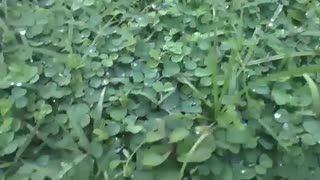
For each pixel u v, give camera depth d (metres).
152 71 0.32
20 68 0.32
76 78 0.32
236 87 0.31
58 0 0.37
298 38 0.35
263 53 0.34
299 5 0.37
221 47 0.33
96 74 0.32
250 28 0.36
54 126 0.30
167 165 0.28
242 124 0.29
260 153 0.29
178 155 0.28
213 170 0.28
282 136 0.29
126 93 0.31
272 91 0.31
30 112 0.30
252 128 0.30
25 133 0.30
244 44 0.33
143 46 0.34
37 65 0.33
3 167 0.29
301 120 0.30
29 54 0.33
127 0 0.37
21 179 0.28
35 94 0.31
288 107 0.31
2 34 0.34
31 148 0.30
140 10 0.37
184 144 0.29
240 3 0.36
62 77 0.32
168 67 0.32
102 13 0.36
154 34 0.35
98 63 0.33
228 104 0.30
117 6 0.37
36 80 0.31
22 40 0.34
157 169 0.28
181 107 0.31
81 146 0.29
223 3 0.36
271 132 0.29
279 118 0.30
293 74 0.30
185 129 0.29
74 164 0.28
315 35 0.35
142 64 0.33
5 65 0.32
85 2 0.36
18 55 0.33
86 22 0.35
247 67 0.33
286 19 0.36
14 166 0.29
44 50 0.33
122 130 0.30
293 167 0.29
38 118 0.30
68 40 0.34
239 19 0.35
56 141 0.30
